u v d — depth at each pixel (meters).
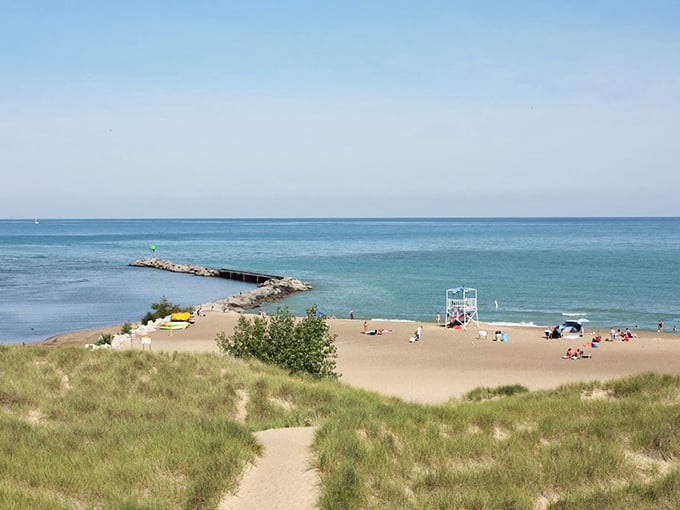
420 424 14.62
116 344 42.28
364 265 115.75
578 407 17.02
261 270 110.19
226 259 137.00
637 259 118.69
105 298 76.00
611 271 98.06
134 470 10.83
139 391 19.30
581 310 63.75
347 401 19.69
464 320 54.44
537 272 98.12
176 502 9.92
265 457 12.14
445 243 185.50
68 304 70.50
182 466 11.16
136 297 77.31
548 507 10.53
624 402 17.47
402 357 39.75
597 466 11.98
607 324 56.44
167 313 55.88
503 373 34.44
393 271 103.69
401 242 194.12
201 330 50.19
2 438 12.41
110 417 16.08
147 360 22.38
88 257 141.12
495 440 13.73
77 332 50.47
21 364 21.08
